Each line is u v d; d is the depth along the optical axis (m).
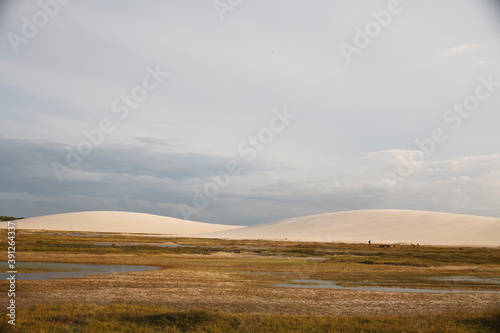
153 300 19.39
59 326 14.07
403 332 14.27
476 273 34.66
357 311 18.38
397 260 45.69
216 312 16.19
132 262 36.47
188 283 24.58
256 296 21.14
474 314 17.17
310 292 22.56
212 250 55.72
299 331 14.25
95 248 50.22
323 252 57.84
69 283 22.89
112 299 19.23
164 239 92.50
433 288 25.86
